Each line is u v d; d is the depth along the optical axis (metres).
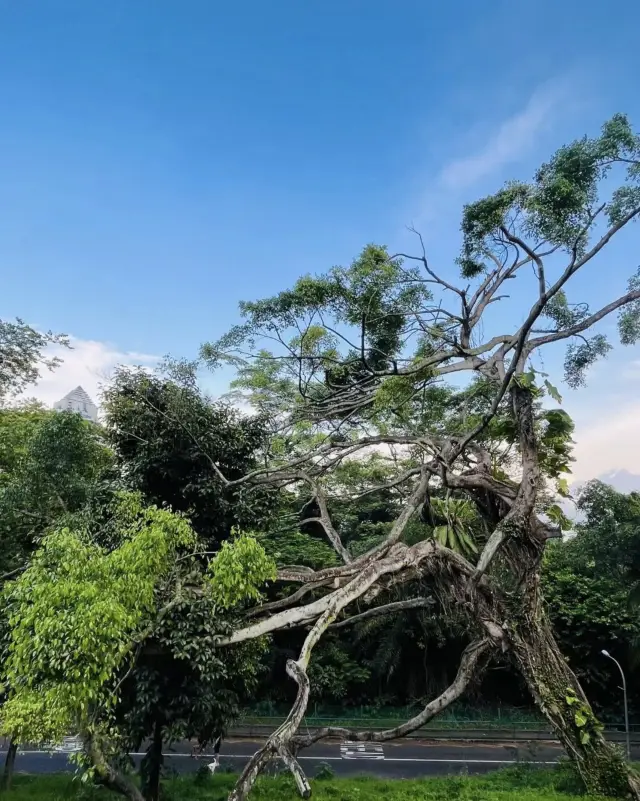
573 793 12.91
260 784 14.78
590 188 11.23
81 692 7.75
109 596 8.37
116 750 9.51
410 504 14.51
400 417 18.00
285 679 27.94
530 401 14.09
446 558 13.21
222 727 12.04
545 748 22.84
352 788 14.52
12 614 8.92
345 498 18.88
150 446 13.22
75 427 13.80
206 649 10.38
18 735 7.86
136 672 10.66
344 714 27.11
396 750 22.53
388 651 26.34
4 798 13.33
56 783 14.94
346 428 19.16
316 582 12.85
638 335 13.71
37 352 18.44
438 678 27.88
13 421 20.27
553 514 15.63
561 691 13.04
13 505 12.97
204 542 12.45
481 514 15.68
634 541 20.05
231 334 16.62
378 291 15.39
